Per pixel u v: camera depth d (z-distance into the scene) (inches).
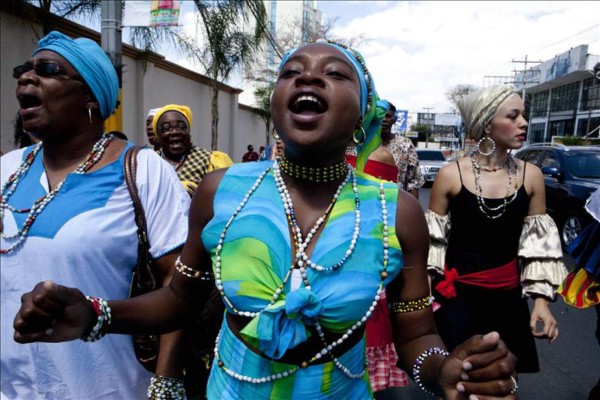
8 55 297.9
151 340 65.4
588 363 138.6
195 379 83.0
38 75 61.1
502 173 93.8
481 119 92.7
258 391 44.6
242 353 45.2
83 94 63.7
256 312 43.1
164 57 483.5
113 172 63.8
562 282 91.3
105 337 62.2
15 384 63.9
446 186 95.9
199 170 145.1
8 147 301.0
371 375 101.7
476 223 93.6
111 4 227.8
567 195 277.0
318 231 44.4
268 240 43.3
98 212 60.9
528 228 93.4
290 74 44.5
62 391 62.2
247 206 45.1
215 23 413.1
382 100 53.4
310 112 42.7
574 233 271.6
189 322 56.1
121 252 62.5
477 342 36.5
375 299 43.4
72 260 59.2
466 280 94.2
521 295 97.0
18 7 291.1
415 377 47.7
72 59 61.5
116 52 231.5
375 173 118.1
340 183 46.3
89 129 65.2
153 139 166.7
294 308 39.8
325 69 43.6
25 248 60.4
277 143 98.0
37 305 40.5
